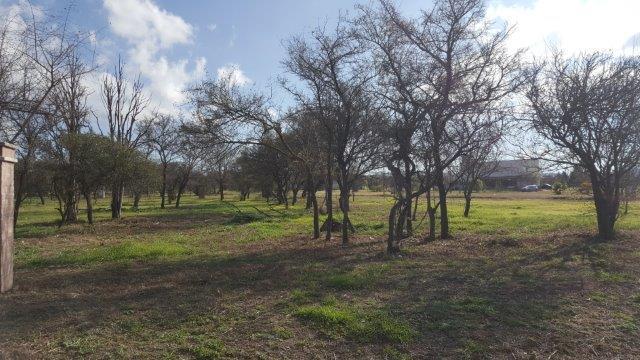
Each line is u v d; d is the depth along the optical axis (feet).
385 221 76.54
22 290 27.53
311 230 66.44
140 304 24.12
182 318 21.58
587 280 29.86
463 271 32.94
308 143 59.52
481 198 165.17
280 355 17.33
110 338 18.92
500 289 27.40
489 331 19.97
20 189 75.41
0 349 17.44
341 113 50.57
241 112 50.57
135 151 84.07
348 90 49.75
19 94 40.81
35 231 69.21
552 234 54.34
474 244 47.91
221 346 17.94
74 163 75.72
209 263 37.99
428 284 28.68
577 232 55.31
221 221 85.46
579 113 44.91
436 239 52.85
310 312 21.57
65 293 26.96
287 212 103.76
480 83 44.60
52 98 55.21
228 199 196.75
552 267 34.42
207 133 51.34
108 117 100.89
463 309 22.93
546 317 21.90
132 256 41.88
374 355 17.47
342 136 51.08
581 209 100.63
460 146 47.60
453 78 43.57
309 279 30.19
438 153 46.55
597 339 19.26
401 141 45.16
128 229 72.43
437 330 19.95
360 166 54.80
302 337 19.16
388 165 47.39
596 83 44.21
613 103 43.88
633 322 21.40
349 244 50.06
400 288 27.53
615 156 47.24
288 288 27.68
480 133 49.14
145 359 16.75
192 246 50.24
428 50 43.93
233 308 23.20
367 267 34.76
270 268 35.04
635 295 25.94
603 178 48.73
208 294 26.37
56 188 80.12
